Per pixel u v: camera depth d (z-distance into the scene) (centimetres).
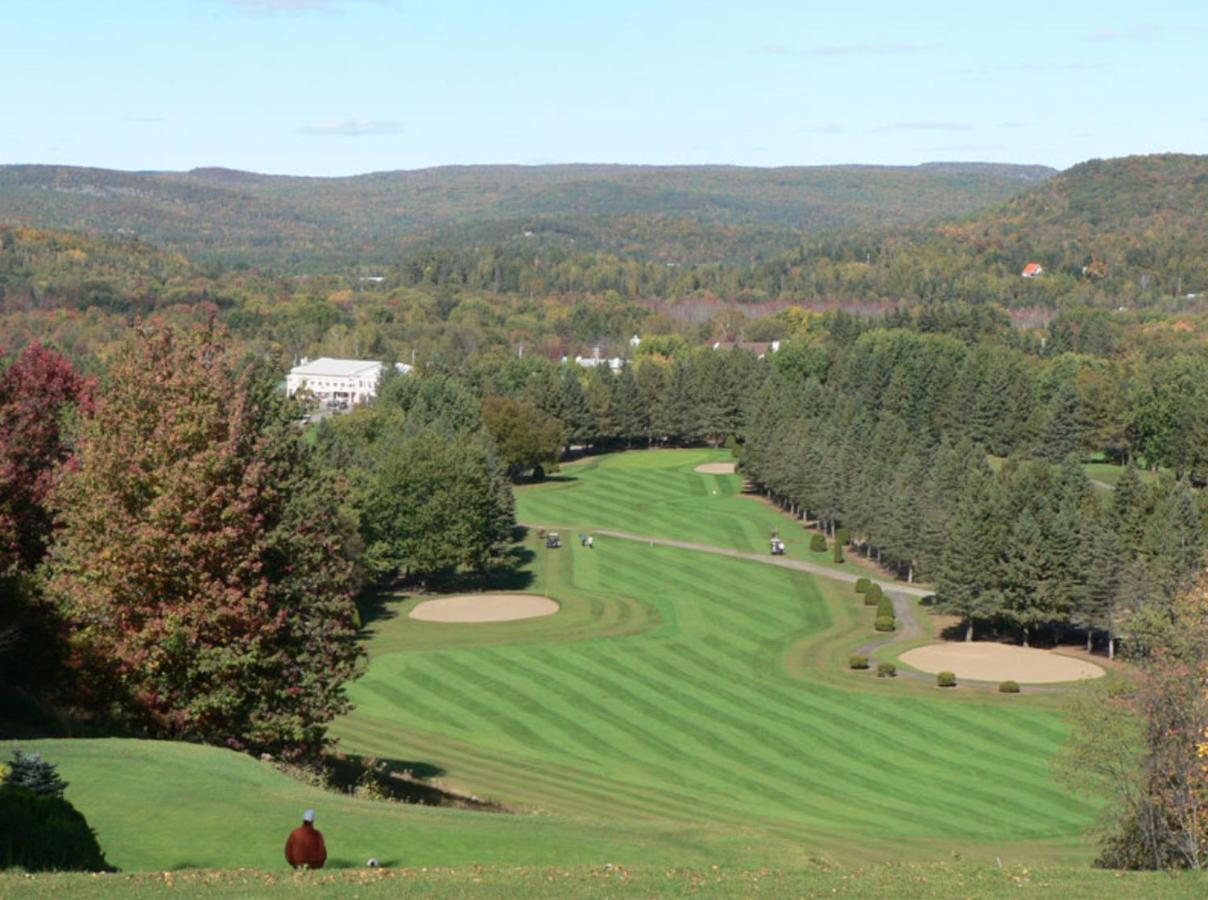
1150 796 4778
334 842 3631
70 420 6788
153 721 5091
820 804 7050
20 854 3120
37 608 5716
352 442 17700
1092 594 10744
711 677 9975
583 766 7594
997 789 7388
